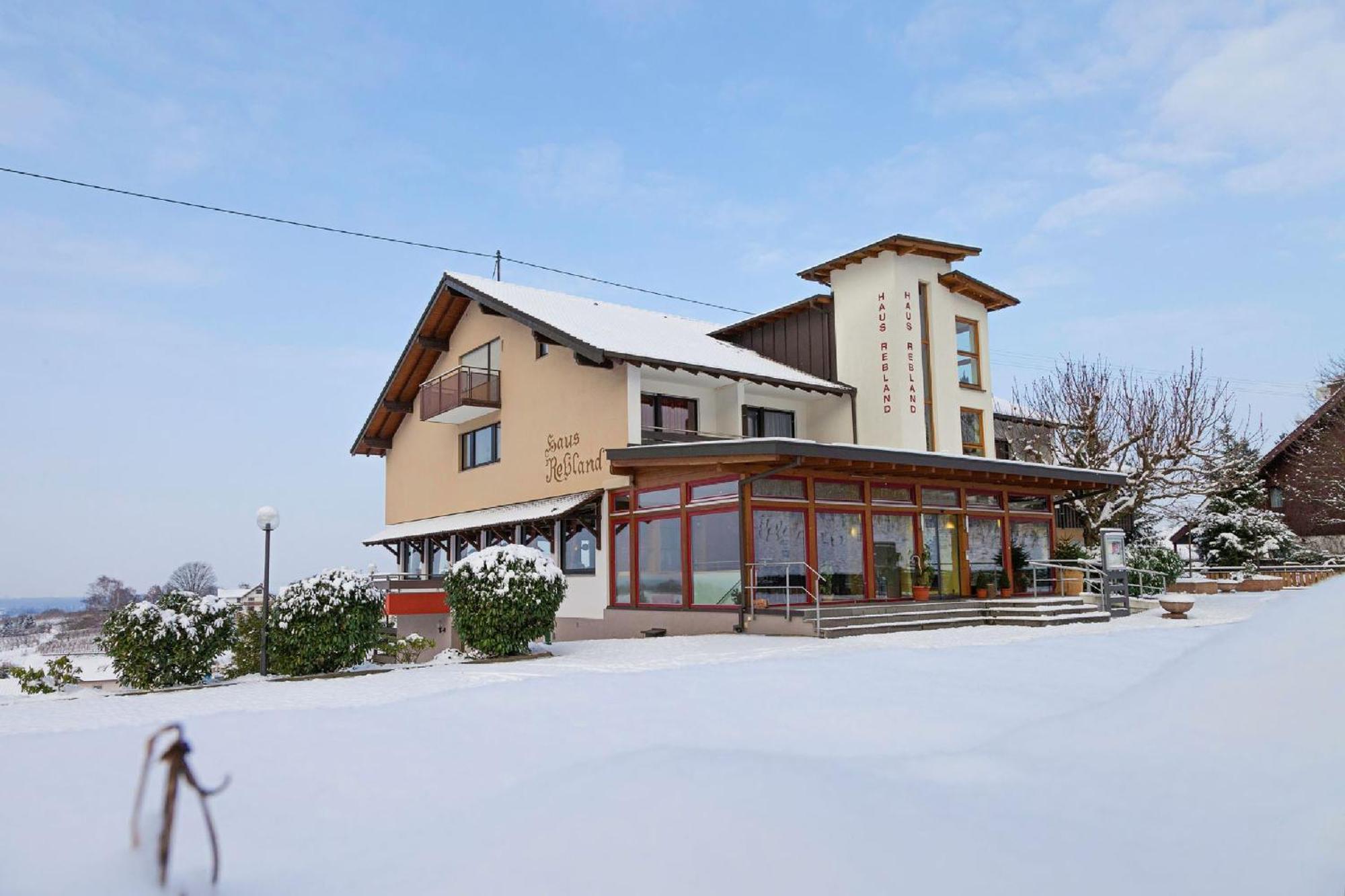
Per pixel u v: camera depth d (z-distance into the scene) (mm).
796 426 27234
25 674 15641
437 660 18328
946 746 5730
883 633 17844
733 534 19141
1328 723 4434
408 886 3123
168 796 2475
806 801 3830
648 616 21172
